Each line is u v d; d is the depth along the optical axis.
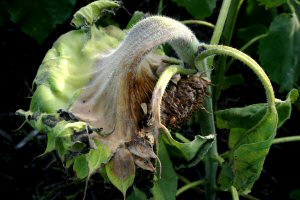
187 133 2.22
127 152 1.66
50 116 1.65
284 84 2.08
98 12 1.75
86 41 1.73
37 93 1.68
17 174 2.25
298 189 2.21
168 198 1.74
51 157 2.26
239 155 1.72
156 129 1.65
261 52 2.09
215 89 2.07
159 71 1.71
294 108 2.31
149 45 1.65
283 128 2.33
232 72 2.35
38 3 2.07
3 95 2.29
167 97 1.69
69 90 1.69
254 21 2.21
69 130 1.62
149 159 1.66
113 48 1.75
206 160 1.93
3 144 2.26
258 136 1.73
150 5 2.31
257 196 2.29
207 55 1.70
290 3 2.09
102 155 1.64
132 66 1.66
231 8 2.00
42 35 2.09
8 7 2.07
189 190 2.25
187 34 1.68
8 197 2.24
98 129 1.65
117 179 1.66
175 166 1.74
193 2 1.97
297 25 2.08
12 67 2.29
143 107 1.68
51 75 1.69
